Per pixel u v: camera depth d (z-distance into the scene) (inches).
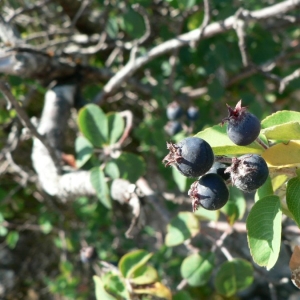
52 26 18.3
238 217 10.8
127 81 16.3
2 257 21.5
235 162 6.4
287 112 7.4
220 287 11.0
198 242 16.6
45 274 21.4
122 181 10.5
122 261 9.9
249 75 16.2
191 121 14.3
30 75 13.9
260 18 13.1
